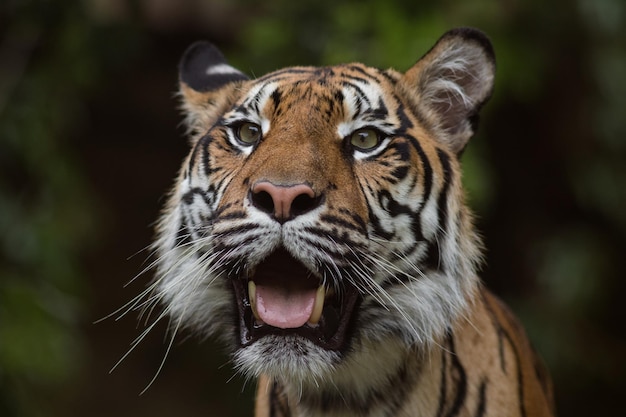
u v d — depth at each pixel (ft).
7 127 42.01
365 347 20.70
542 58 45.03
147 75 58.59
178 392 61.98
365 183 20.27
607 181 47.42
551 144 51.70
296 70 22.49
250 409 56.65
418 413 20.94
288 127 20.18
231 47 51.13
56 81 43.98
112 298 62.80
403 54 39.32
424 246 20.88
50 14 42.93
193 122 24.13
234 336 21.38
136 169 63.26
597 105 47.14
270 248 19.02
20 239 40.75
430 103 22.85
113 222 62.69
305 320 19.51
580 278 47.60
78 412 59.98
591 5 43.37
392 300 20.04
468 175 39.09
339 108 20.52
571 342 49.08
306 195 18.92
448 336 21.03
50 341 39.42
